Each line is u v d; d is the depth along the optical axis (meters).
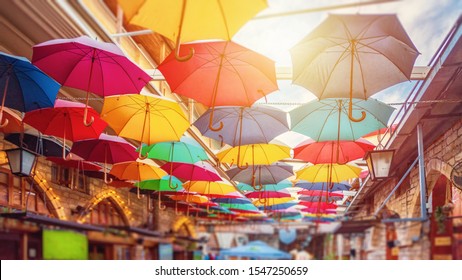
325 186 7.39
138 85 3.55
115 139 5.09
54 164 6.42
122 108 4.31
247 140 4.94
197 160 5.47
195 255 8.08
